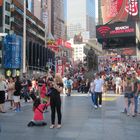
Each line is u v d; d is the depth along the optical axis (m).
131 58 76.12
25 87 25.12
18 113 17.58
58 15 172.38
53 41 106.56
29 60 92.44
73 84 45.50
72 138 10.43
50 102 12.58
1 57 85.25
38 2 137.00
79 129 12.18
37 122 13.07
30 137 10.62
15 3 101.12
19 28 105.00
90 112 17.69
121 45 71.12
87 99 27.75
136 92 16.23
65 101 25.48
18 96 18.69
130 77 16.42
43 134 11.17
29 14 113.69
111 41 71.62
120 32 69.50
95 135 10.95
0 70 84.31
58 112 12.55
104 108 19.78
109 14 72.00
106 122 13.97
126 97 16.47
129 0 70.00
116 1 71.12
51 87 12.73
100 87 19.98
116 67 58.97
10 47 85.25
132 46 70.81
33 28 119.19
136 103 16.25
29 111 18.62
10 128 12.48
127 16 70.25
